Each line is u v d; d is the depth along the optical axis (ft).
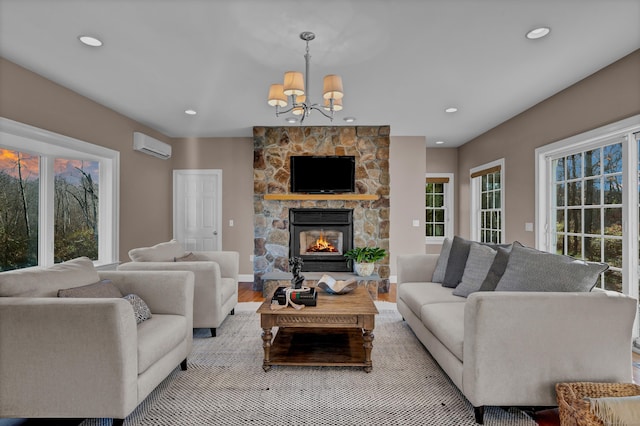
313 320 8.00
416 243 19.06
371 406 6.63
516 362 5.99
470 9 7.36
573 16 7.62
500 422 6.15
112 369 5.62
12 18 7.70
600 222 10.93
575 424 5.19
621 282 10.18
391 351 9.33
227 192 19.49
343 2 7.11
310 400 6.84
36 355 5.64
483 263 9.39
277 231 17.28
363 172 17.29
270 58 9.67
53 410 5.68
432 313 8.18
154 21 7.82
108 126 14.07
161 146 17.46
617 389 5.74
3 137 10.32
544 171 13.37
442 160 21.89
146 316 7.49
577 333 6.01
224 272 12.92
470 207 19.93
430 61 9.84
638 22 7.86
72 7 7.29
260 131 17.34
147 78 11.06
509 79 11.14
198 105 13.83
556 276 6.81
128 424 6.03
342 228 17.19
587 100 10.92
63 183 13.05
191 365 8.45
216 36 8.48
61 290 6.56
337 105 9.55
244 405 6.66
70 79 11.12
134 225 15.96
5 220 10.99
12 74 9.89
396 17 7.66
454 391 7.22
